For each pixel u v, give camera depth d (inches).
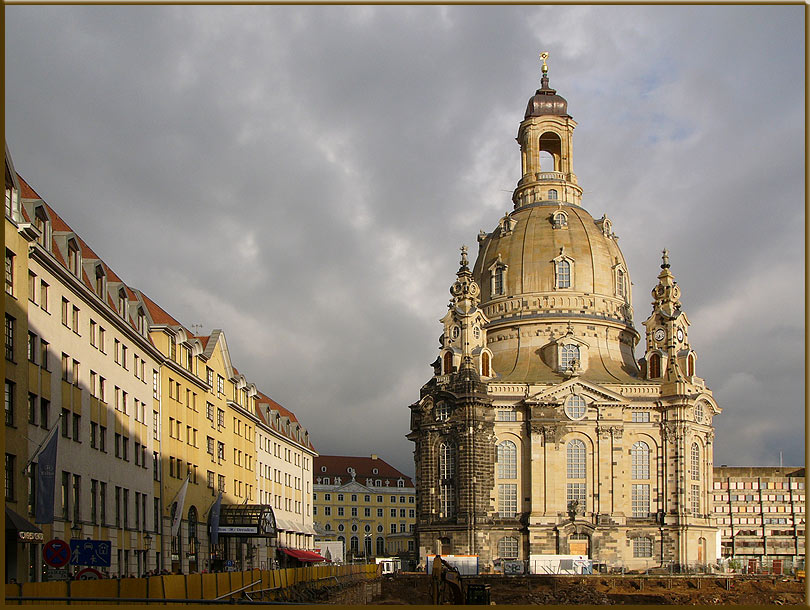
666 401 6584.6
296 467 6850.4
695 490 6604.3
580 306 7096.5
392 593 5418.3
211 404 4731.8
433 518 6648.6
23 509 2559.1
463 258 7140.8
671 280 7086.6
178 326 4237.2
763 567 7672.2
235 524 4680.1
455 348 6909.5
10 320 2500.0
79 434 3002.0
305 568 3735.2
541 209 7485.2
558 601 4722.0
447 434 6678.2
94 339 3174.2
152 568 3730.3
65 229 3063.5
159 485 3878.0
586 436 6609.3
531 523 6461.6
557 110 7829.7
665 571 6333.7
